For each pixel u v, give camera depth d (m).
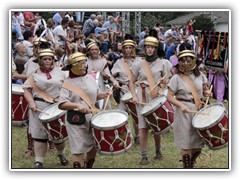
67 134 6.28
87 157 6.03
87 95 5.74
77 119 5.66
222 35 12.34
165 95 6.83
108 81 8.90
